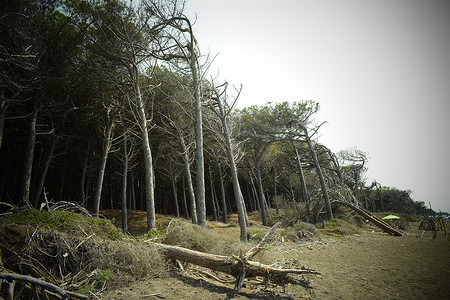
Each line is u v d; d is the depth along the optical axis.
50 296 3.75
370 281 6.31
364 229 21.39
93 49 13.36
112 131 18.58
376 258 9.52
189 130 20.33
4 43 10.07
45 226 5.15
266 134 25.28
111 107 16.66
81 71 13.43
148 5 13.12
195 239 7.29
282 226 23.41
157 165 27.62
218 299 4.52
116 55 12.85
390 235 18.28
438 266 7.80
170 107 19.59
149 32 13.39
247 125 26.00
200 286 5.22
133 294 4.42
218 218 30.97
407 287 5.78
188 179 19.48
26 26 10.18
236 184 13.52
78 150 21.16
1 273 3.38
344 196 24.98
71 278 4.55
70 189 28.22
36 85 12.27
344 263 8.64
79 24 13.27
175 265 6.37
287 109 26.52
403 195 51.91
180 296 4.52
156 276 5.53
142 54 13.92
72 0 13.42
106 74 13.61
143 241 6.56
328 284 6.04
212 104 15.62
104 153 16.69
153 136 22.59
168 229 7.88
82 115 17.48
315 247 12.37
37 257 4.65
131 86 14.39
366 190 47.28
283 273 4.87
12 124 16.75
